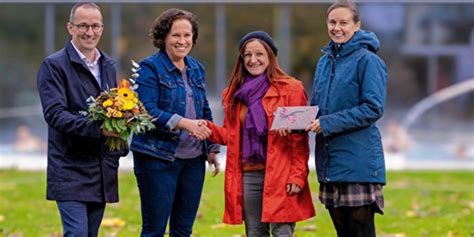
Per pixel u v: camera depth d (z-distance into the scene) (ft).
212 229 43.32
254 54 30.96
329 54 30.83
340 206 30.73
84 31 29.84
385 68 30.50
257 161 30.94
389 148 77.05
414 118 77.41
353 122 29.58
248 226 31.42
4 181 61.67
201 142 32.45
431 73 77.56
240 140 31.17
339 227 31.32
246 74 31.50
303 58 76.02
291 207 30.66
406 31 77.41
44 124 76.02
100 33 30.17
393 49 77.61
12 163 73.56
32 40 75.56
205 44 75.72
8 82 75.97
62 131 29.35
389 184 61.41
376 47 30.63
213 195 53.88
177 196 32.65
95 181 30.17
